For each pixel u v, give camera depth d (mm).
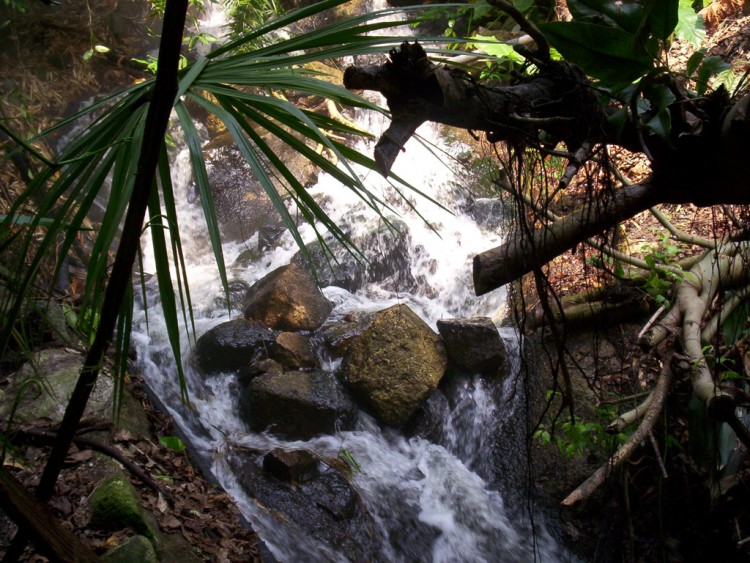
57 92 6230
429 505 4047
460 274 5531
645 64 1609
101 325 1506
